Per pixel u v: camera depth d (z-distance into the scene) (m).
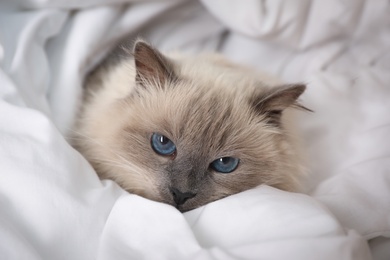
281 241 0.28
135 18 0.43
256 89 0.38
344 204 0.34
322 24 0.45
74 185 0.30
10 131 0.31
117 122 0.37
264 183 0.36
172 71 0.36
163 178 0.34
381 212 0.34
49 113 0.38
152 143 0.35
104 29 0.41
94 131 0.38
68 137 0.39
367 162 0.37
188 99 0.35
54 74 0.40
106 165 0.37
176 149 0.34
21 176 0.30
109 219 0.30
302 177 0.39
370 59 0.47
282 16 0.44
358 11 0.46
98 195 0.31
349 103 0.43
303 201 0.31
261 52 0.48
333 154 0.41
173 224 0.30
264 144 0.36
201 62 0.40
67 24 0.41
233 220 0.30
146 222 0.30
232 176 0.35
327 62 0.47
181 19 0.47
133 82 0.38
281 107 0.36
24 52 0.37
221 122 0.35
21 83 0.36
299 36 0.46
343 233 0.29
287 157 0.38
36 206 0.29
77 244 0.29
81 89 0.41
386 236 0.33
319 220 0.29
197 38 0.48
